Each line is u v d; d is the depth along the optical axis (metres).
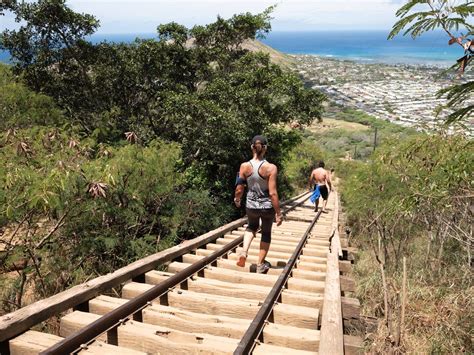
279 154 19.72
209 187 15.14
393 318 5.00
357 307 4.90
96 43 16.16
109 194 7.04
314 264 7.04
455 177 4.19
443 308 5.02
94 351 3.29
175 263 6.36
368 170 8.08
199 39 17.75
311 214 15.64
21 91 10.85
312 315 4.39
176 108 13.91
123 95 16.08
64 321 3.89
